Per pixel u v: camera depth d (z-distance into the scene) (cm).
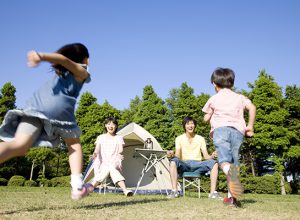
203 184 1562
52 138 269
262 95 2088
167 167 925
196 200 417
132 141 1035
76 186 279
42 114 252
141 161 1011
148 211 274
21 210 274
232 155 348
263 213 275
